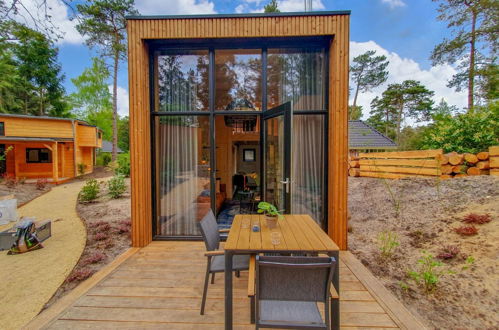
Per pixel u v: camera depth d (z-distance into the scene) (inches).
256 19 118.7
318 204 130.0
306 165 130.1
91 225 175.0
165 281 89.5
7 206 193.8
